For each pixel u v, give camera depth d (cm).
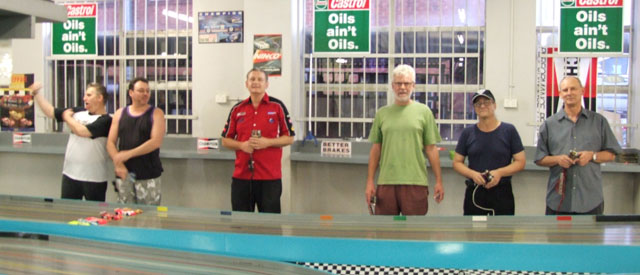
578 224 266
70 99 571
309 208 523
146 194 414
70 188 414
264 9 498
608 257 224
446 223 269
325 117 528
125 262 225
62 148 529
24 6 256
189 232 245
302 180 523
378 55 514
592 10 473
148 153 411
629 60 480
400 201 356
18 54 571
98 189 418
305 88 530
